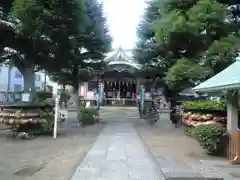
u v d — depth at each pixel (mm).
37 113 13906
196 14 13938
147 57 19844
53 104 16125
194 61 15258
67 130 16609
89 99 34625
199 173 7703
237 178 7320
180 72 14648
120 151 10562
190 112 13492
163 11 15742
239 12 15656
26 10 12484
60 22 13680
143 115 23812
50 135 14422
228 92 9859
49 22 13422
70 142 12531
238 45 14031
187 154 10227
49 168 8133
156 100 24500
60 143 12273
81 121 19453
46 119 14305
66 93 31438
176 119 19359
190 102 13742
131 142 12602
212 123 11102
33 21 12930
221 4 14156
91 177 7281
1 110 13828
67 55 16156
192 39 15336
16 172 7719
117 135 14766
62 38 14586
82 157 9516
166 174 7527
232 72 9883
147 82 22344
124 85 38562
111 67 35062
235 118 9844
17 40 15297
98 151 10531
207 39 15180
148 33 19688
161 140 13242
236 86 7469
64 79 24047
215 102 12852
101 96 32469
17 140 13016
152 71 19969
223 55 13898
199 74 14195
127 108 32219
